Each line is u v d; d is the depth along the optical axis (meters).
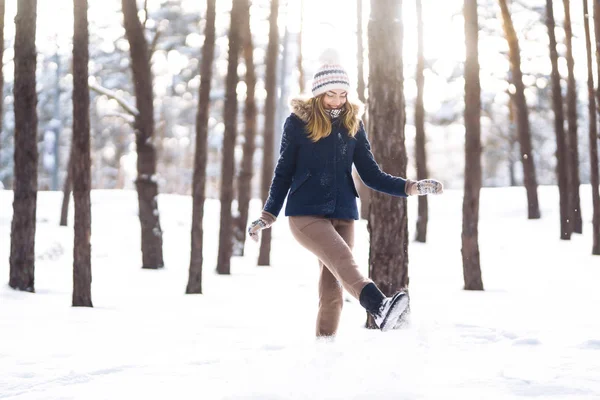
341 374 3.34
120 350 5.02
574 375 3.49
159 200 29.25
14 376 4.08
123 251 19.48
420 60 21.31
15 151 10.12
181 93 42.78
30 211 10.14
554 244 19.88
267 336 5.80
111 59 35.41
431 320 5.91
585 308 7.71
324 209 4.18
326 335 4.45
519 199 27.69
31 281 10.15
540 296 9.55
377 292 3.79
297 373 3.40
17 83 10.10
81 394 3.44
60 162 47.09
